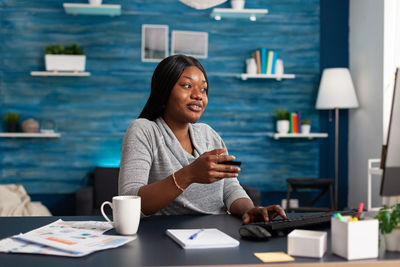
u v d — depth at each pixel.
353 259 0.84
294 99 4.09
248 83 4.04
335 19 4.14
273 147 4.07
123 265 0.81
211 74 3.99
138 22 3.90
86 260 0.85
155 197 1.21
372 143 3.72
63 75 3.82
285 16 4.06
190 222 1.25
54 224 1.19
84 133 3.86
